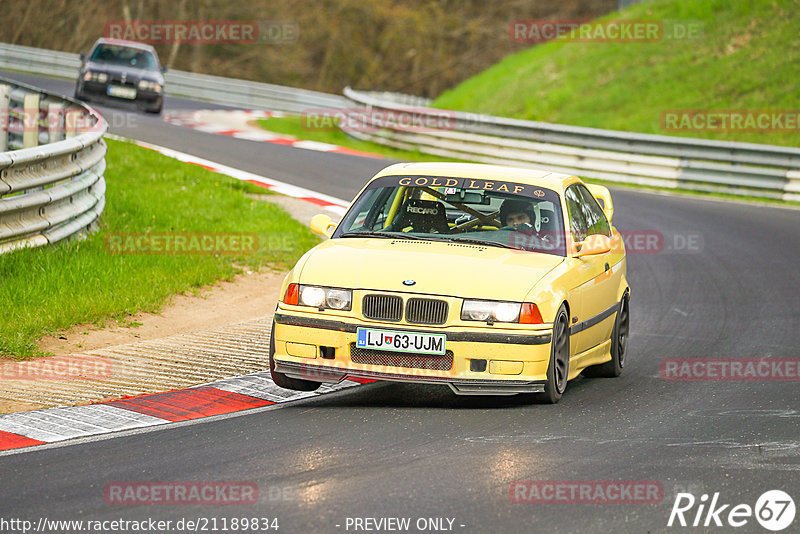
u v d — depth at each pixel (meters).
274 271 40.69
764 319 36.62
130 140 71.56
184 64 191.12
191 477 18.00
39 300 30.78
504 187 26.88
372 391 25.23
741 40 104.19
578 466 19.20
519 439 20.92
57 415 21.92
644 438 21.41
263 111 124.69
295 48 193.12
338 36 194.50
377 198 27.06
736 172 74.00
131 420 21.73
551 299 23.38
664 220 60.06
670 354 31.27
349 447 20.00
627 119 98.50
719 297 40.78
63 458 19.00
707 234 55.91
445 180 27.14
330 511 16.38
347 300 23.06
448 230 26.02
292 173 67.56
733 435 21.89
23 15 177.88
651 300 40.16
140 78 92.06
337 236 26.20
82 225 39.31
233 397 23.98
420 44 199.25
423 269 23.45
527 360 22.70
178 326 31.66
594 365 28.39
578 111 103.12
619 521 16.41
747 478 18.81
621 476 18.67
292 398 24.17
